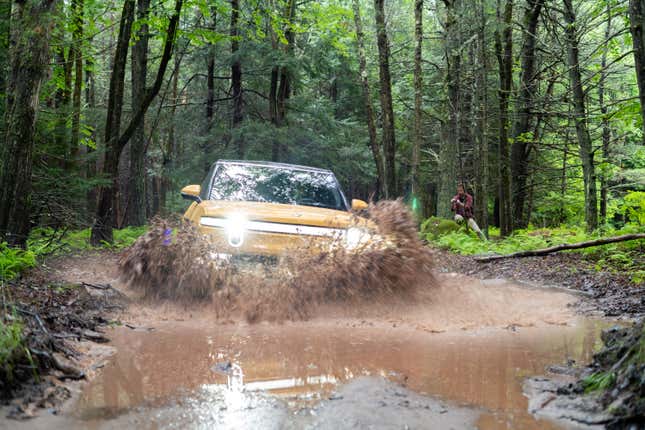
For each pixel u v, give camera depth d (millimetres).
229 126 24812
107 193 11805
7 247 6211
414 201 17609
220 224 5578
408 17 31375
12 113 6703
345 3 27031
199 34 13359
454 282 7410
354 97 31953
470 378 3168
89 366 3244
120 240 12852
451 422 2438
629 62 20906
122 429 2285
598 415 2436
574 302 6066
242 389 2887
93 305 4902
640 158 23828
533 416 2527
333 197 7137
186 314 5035
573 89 15516
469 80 20969
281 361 3502
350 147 26984
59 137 11289
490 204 32219
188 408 2568
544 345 4066
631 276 7223
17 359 2758
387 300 5434
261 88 25375
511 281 7777
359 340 4164
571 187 27578
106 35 27812
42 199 10211
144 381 3000
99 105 24000
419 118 17547
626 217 22828
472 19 17672
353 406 2605
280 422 2396
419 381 3092
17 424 2268
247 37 22625
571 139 21891
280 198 6836
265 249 5430
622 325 4836
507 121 19234
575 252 10164
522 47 20703
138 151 18312
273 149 23578
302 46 25734
